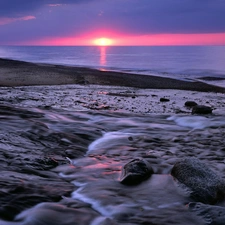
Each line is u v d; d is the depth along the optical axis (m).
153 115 12.40
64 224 3.68
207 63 70.62
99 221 3.80
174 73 44.34
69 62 70.69
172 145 8.19
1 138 7.20
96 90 21.61
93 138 8.62
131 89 23.70
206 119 11.52
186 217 3.91
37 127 8.70
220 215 3.78
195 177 4.95
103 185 5.02
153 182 5.16
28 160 5.92
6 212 3.81
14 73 32.12
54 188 4.70
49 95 17.22
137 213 4.04
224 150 7.73
